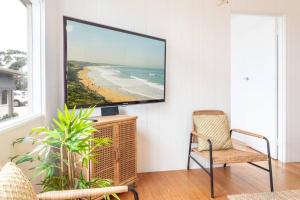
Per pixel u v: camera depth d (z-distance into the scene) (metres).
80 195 1.15
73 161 1.52
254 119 4.03
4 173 0.99
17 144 1.56
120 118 2.31
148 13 2.86
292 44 3.34
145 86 2.66
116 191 1.20
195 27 3.04
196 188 2.47
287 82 3.33
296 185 2.53
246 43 4.24
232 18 4.61
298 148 3.39
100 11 2.67
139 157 2.90
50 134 1.34
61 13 2.51
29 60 2.07
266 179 2.72
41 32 2.11
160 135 2.97
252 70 4.07
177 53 3.00
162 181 2.66
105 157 2.13
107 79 2.29
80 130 1.35
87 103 2.10
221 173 2.92
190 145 2.93
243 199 2.19
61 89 2.50
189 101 3.06
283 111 3.35
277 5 3.26
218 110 3.09
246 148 2.81
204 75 3.10
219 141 2.67
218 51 3.13
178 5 2.98
